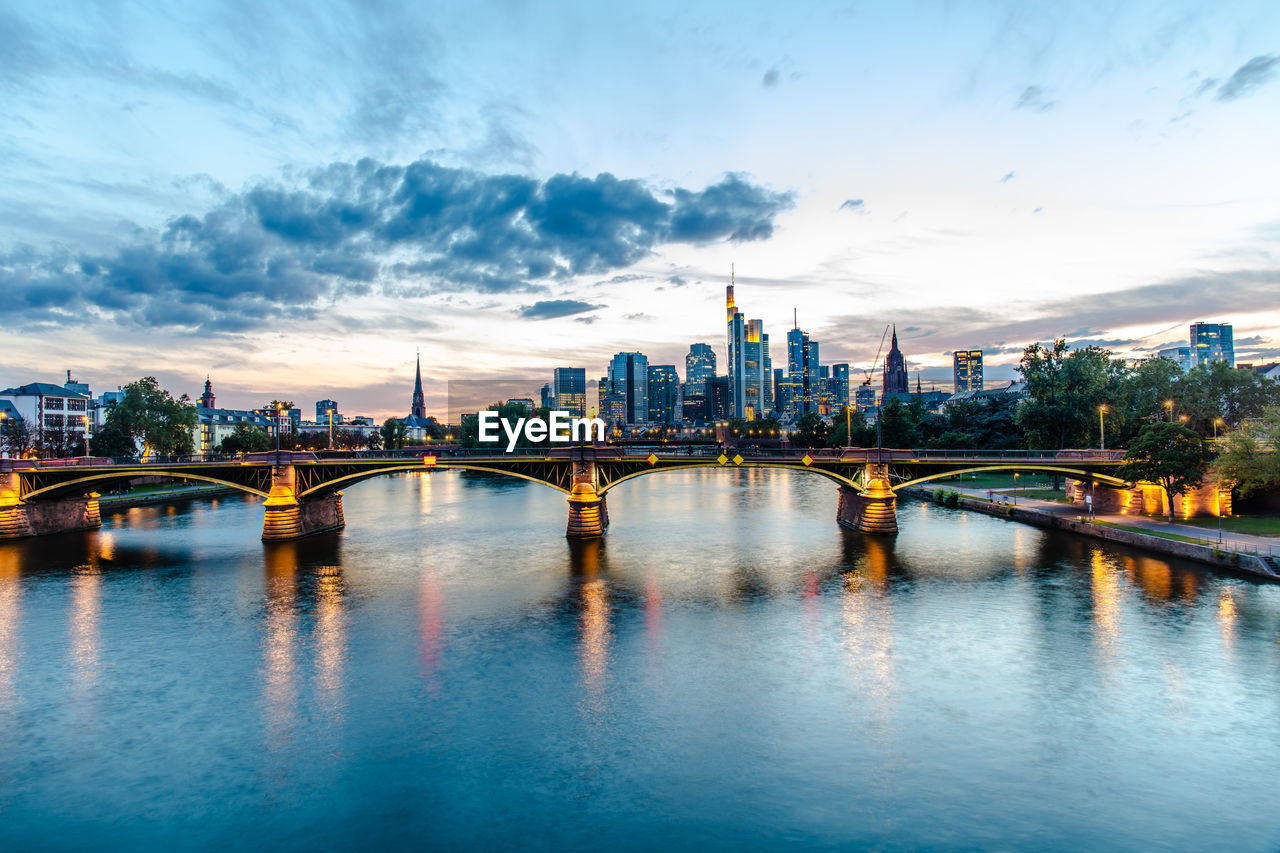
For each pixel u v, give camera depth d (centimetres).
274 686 4700
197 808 3375
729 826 3178
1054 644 5228
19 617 6238
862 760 3697
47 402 18575
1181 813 3228
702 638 5519
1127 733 3925
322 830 3197
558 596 6775
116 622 6078
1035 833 3100
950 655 5075
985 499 12231
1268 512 9100
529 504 15062
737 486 18800
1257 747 3762
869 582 7144
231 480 10206
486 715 4250
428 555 8875
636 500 15075
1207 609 5881
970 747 3809
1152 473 8881
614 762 3712
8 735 4084
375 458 10319
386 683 4728
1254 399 13075
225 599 6794
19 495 10350
